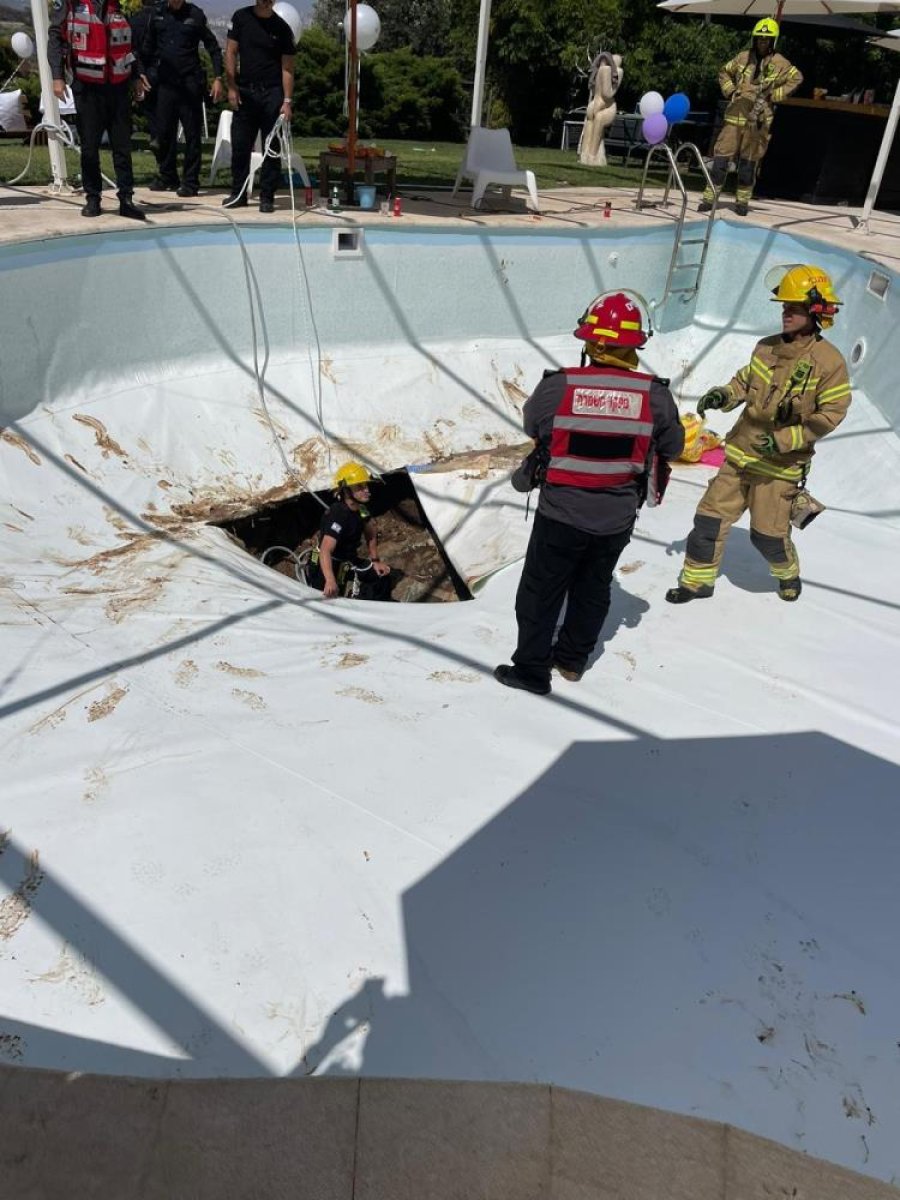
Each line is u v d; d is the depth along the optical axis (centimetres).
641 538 586
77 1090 225
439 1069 246
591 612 390
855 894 311
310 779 345
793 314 402
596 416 336
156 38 812
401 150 1570
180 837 313
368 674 422
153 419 686
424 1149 218
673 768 365
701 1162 220
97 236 640
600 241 898
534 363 888
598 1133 225
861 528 610
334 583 610
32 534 555
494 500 709
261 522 714
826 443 739
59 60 657
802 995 274
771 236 955
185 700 392
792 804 350
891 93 1878
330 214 803
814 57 1744
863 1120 241
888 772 370
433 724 383
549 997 268
